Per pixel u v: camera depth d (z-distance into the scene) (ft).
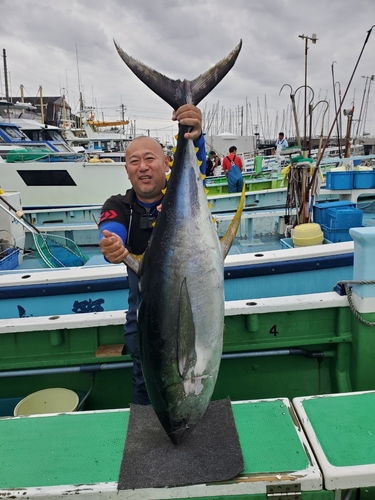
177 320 4.43
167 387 4.54
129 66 4.93
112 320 8.79
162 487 4.55
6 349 8.95
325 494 4.52
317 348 8.97
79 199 27.78
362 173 22.03
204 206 4.75
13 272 14.33
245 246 21.86
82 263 17.98
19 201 20.20
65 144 42.60
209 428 5.41
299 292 12.22
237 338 8.87
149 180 6.59
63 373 8.73
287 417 5.54
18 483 4.68
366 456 4.72
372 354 8.10
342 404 5.67
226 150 72.13
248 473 4.62
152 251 4.66
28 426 5.62
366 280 7.74
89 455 5.07
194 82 4.99
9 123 36.47
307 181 17.01
